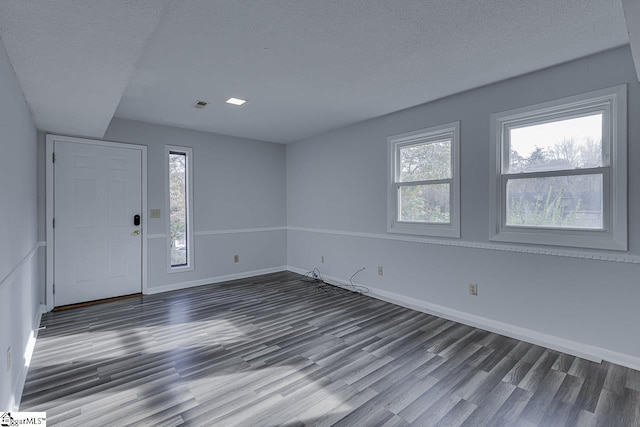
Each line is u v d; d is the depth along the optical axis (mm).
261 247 5250
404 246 3727
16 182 2027
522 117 2783
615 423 1709
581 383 2078
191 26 1948
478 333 2881
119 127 3924
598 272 2400
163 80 2771
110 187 3877
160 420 1735
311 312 3445
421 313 3410
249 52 2293
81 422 1715
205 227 4633
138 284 4086
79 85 2191
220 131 4621
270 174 5352
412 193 3684
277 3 1740
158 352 2521
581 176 2514
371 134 4062
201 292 4203
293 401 1908
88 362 2359
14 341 1909
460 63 2516
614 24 1976
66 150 3594
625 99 2262
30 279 2695
